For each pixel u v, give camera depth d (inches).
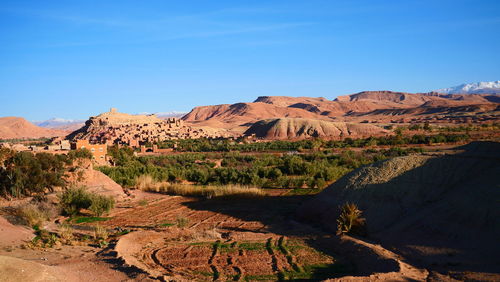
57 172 1326.3
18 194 1217.4
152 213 1122.0
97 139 5536.4
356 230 781.9
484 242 603.2
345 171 1612.9
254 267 636.7
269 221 989.2
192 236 849.5
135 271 589.9
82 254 709.9
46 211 1032.2
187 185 1509.6
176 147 4035.4
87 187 1323.8
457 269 555.8
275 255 698.2
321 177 1528.1
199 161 2564.0
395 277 538.3
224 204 1229.1
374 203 856.3
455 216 695.7
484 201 684.7
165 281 546.0
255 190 1352.1
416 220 745.6
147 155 3272.6
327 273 602.5
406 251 660.7
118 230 924.6
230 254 709.9
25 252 705.0
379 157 2102.6
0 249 707.4
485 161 834.8
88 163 1590.8
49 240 796.0
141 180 1565.0
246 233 858.1
